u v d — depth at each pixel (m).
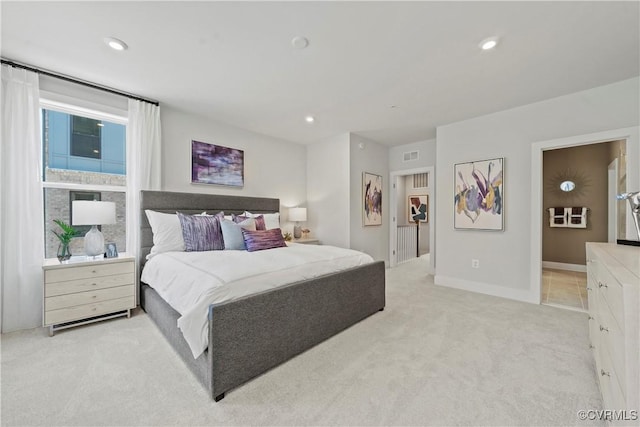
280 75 2.53
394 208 5.34
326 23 1.82
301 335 2.01
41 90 2.48
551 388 1.59
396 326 2.48
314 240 4.53
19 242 2.35
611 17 1.73
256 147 4.32
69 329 2.36
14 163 2.32
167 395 1.52
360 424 1.32
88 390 1.55
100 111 2.82
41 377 1.67
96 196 2.92
